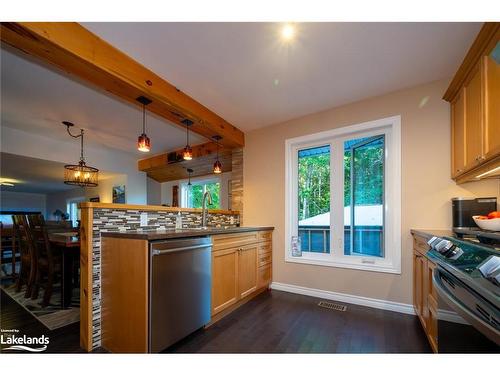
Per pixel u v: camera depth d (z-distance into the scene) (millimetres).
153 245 1632
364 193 2777
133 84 1975
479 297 860
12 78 2227
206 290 2090
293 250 3123
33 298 2859
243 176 3658
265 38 1736
